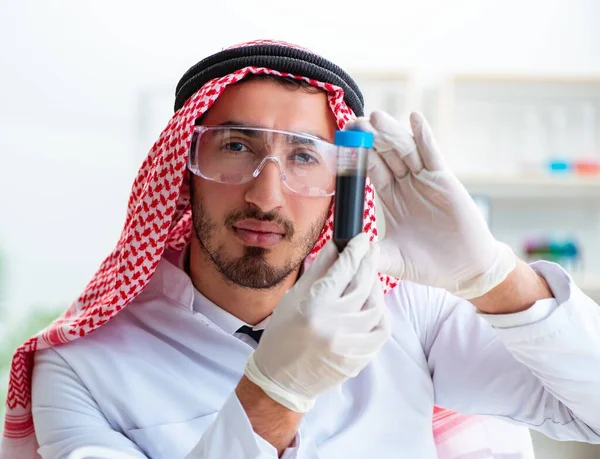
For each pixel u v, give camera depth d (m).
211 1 3.65
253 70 1.27
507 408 1.42
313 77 1.29
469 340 1.47
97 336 1.35
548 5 3.64
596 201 3.57
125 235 1.46
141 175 1.42
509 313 1.25
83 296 1.46
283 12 3.66
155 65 3.69
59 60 3.69
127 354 1.33
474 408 1.45
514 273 1.23
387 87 3.45
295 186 1.26
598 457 2.94
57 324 1.38
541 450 2.94
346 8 3.66
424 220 1.17
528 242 3.53
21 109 3.71
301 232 1.28
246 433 1.05
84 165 3.76
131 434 1.27
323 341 1.01
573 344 1.23
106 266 1.48
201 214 1.29
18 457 1.42
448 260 1.16
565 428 1.38
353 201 1.06
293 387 1.06
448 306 1.54
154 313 1.39
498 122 3.55
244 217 1.25
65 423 1.25
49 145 3.74
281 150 1.25
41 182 3.77
